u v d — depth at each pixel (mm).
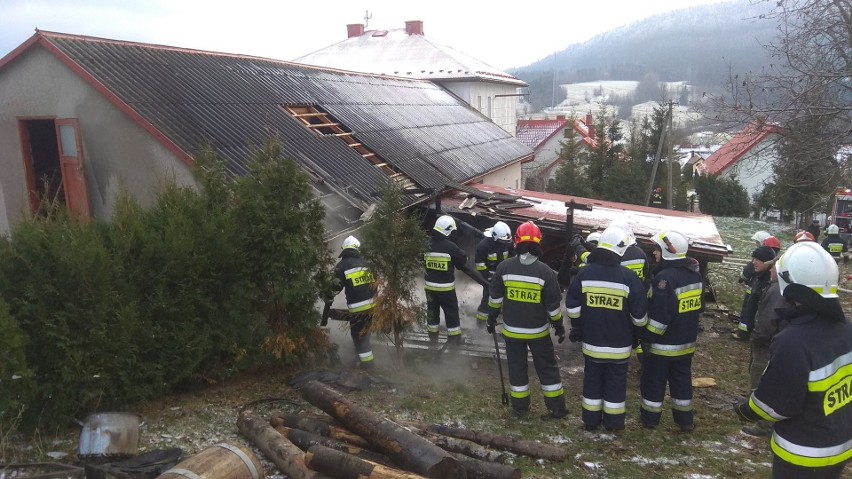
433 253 7633
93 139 9125
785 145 10805
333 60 30281
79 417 5020
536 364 5734
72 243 4898
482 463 4203
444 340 8234
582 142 38344
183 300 5570
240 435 4941
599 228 10430
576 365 7625
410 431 4289
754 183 39281
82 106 9117
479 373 7156
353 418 4453
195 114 9516
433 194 11195
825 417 3146
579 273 5375
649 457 5031
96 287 4980
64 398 4844
